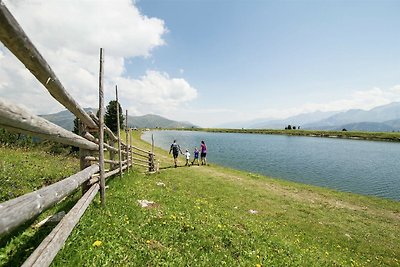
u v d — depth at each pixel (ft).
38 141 82.89
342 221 54.19
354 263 34.55
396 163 162.61
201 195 56.24
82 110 22.86
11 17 7.93
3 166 39.04
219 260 21.42
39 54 10.96
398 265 37.96
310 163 154.71
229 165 133.80
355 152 229.66
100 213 24.07
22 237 16.70
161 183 57.21
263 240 30.25
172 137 421.18
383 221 57.67
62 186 14.75
